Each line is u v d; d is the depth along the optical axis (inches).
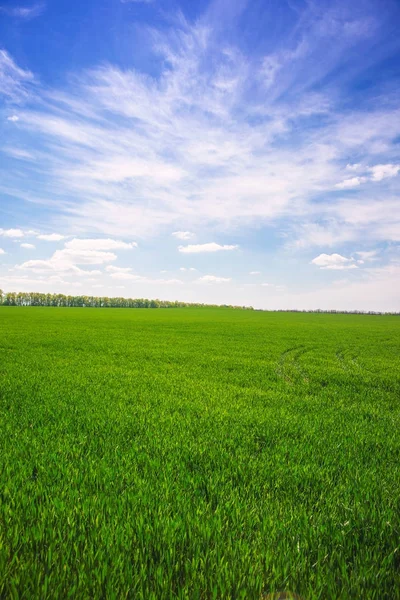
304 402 422.3
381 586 113.3
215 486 183.8
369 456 242.5
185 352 917.8
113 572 112.7
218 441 264.2
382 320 3587.6
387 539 138.9
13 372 563.8
